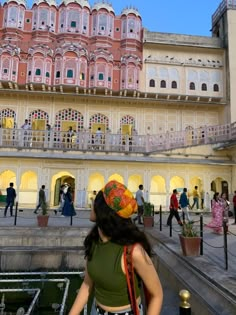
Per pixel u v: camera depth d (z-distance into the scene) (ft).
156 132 88.48
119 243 6.42
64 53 84.38
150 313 6.08
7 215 49.88
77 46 85.25
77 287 25.11
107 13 92.02
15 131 65.87
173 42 90.89
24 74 84.48
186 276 18.98
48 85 82.43
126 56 87.92
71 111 86.53
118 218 6.53
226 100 89.61
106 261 6.41
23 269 29.07
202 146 70.49
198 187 74.02
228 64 90.22
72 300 22.68
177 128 89.61
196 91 89.76
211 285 15.64
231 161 69.26
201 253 22.67
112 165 67.97
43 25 88.02
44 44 85.66
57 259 29.73
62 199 56.54
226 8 92.63
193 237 22.24
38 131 66.69
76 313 6.91
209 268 18.40
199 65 91.15
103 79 85.46
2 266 29.01
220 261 22.11
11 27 86.22
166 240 28.86
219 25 98.27
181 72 90.68
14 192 48.24
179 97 88.22
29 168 65.82
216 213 36.29
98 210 6.69
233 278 16.19
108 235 6.49
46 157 65.00
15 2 87.76
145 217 39.78
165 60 90.63
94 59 86.12
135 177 75.10
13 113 84.07
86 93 85.35
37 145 66.18
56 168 66.69
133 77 86.53
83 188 66.54
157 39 91.45
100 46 90.02
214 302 14.37
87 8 91.40
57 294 23.90
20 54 85.05
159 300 6.24
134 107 89.20
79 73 84.33
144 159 67.21
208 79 90.99
